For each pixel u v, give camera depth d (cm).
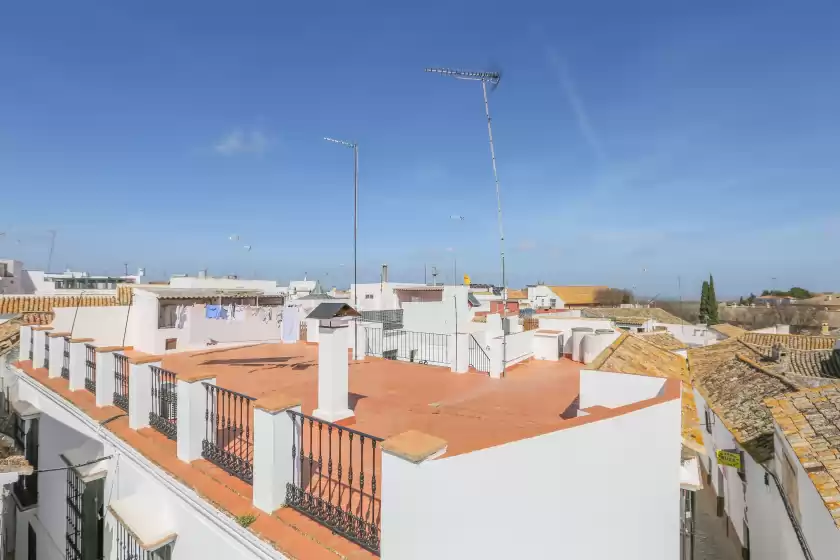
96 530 673
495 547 371
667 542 555
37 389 919
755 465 941
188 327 1408
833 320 3897
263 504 430
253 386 890
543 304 5984
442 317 1750
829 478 581
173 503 515
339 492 409
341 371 683
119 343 1368
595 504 455
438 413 729
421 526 328
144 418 648
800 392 812
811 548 632
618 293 6175
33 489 930
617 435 479
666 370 1066
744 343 1800
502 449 377
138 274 3625
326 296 2814
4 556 997
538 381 1034
